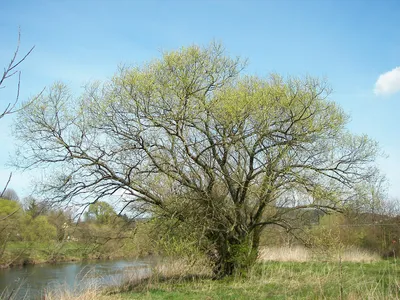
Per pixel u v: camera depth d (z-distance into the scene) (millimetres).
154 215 15805
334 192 15312
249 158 16234
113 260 24000
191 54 14719
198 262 17281
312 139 15266
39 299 13289
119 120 14742
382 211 25531
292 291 13211
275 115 15117
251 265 16688
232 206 15938
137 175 14977
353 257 23406
